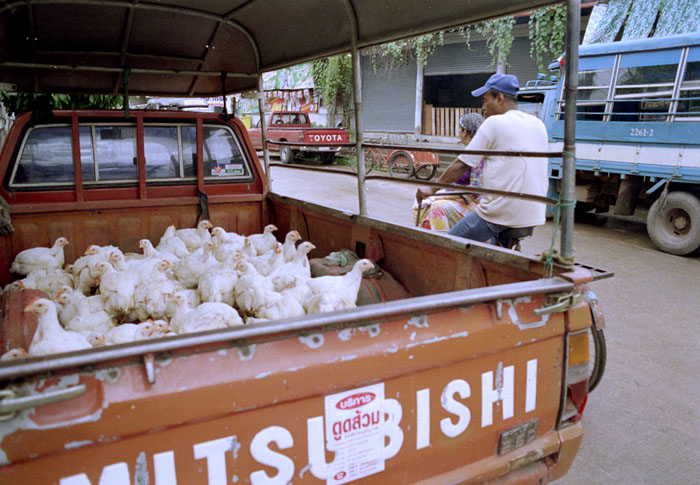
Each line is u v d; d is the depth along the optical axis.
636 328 5.41
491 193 2.61
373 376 1.65
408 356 1.70
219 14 4.01
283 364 1.52
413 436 1.76
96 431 1.31
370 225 3.44
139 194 4.24
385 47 19.53
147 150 4.24
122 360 1.36
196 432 1.43
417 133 19.84
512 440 1.98
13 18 3.50
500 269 2.50
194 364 1.42
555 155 2.17
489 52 17.30
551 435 2.10
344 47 3.76
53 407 1.28
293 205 4.31
